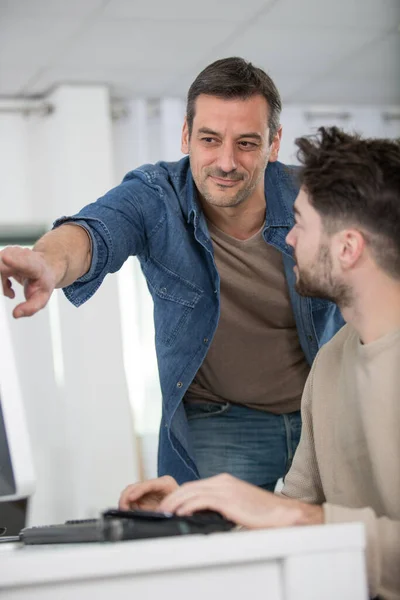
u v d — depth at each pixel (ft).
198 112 6.66
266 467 7.43
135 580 3.12
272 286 7.15
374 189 4.26
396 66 18.29
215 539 3.13
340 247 4.38
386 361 4.31
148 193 6.97
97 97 18.86
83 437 18.49
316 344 7.31
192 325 7.18
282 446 7.44
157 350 7.37
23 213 19.19
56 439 18.89
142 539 3.53
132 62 17.24
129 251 6.75
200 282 7.11
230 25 15.35
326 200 4.37
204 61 17.38
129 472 18.57
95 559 3.05
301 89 19.80
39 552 3.09
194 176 6.79
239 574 3.19
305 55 17.34
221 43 16.33
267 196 7.03
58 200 19.16
